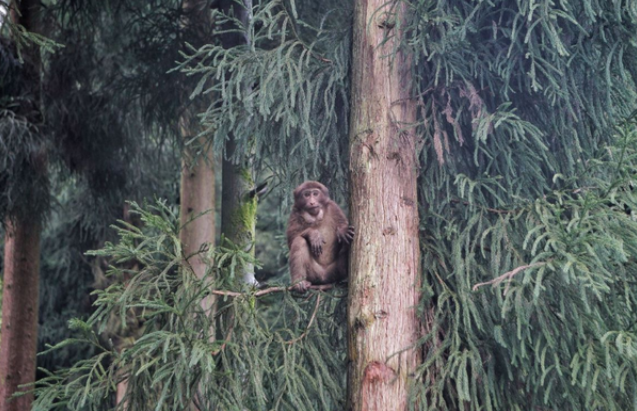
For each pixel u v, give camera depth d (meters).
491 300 6.25
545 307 5.81
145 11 11.99
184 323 6.05
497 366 6.28
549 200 6.76
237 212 10.04
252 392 6.20
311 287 6.98
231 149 10.06
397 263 6.38
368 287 6.35
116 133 12.39
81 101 12.17
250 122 7.30
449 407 6.48
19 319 12.52
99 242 16.20
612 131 6.71
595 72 6.54
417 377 6.16
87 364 6.21
